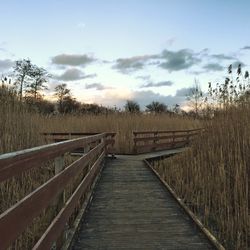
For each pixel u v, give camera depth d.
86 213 5.76
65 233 3.95
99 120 17.83
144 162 12.75
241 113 9.04
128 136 16.64
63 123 17.56
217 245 4.09
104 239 4.50
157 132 17.16
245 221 5.21
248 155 7.20
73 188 6.09
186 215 5.69
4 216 1.90
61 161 3.72
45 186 2.81
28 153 2.47
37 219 4.29
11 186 5.34
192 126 22.08
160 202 6.61
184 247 4.22
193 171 8.46
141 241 4.43
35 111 9.32
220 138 8.93
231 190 6.75
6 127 7.29
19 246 3.85
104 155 12.45
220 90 10.41
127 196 7.12
